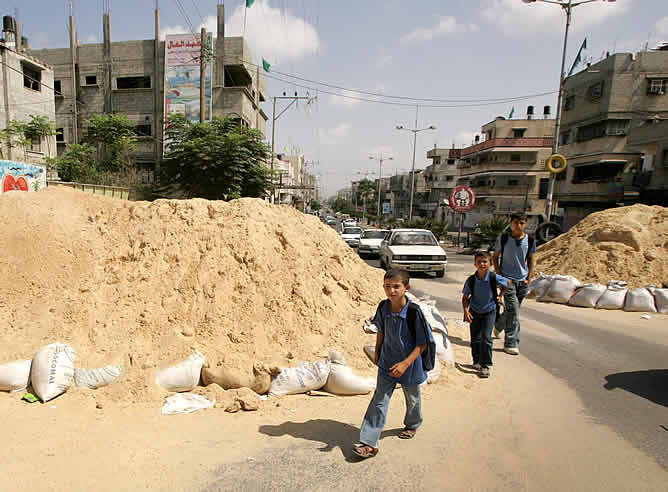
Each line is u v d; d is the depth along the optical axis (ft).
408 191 236.22
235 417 11.59
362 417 11.93
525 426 11.89
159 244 16.65
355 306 18.61
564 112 93.50
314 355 14.24
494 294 15.53
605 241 34.99
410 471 9.43
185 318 14.51
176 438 10.36
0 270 14.71
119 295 14.90
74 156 76.02
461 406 13.03
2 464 8.90
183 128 62.44
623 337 21.48
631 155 78.13
